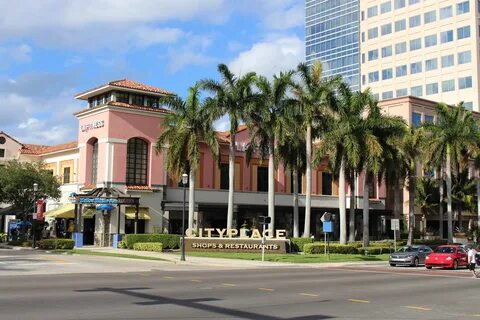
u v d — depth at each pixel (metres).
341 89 48.47
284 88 46.75
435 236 71.56
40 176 51.22
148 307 13.46
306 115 46.53
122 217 50.12
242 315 12.50
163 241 46.97
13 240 53.16
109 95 52.62
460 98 94.50
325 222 39.56
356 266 35.41
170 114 47.00
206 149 57.81
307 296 16.61
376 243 52.56
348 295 17.17
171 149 45.88
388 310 13.90
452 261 32.91
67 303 13.96
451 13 97.38
